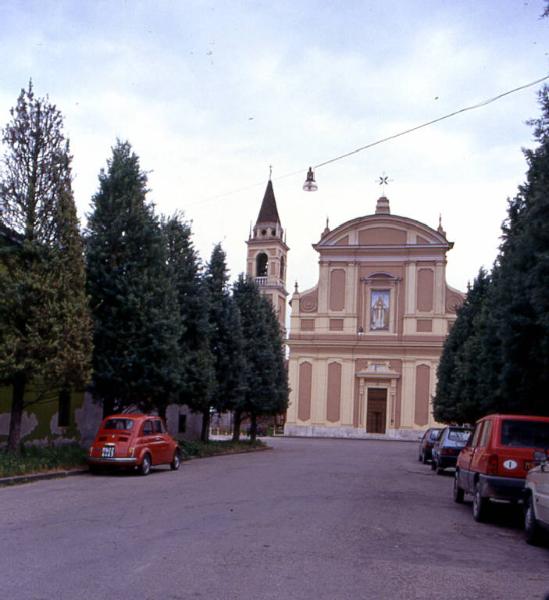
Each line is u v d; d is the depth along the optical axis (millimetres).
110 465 20281
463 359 33656
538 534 10984
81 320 19594
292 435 63875
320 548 9625
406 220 63719
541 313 13828
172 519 11602
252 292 43156
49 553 8688
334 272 65188
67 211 19906
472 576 8477
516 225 17188
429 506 15453
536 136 13320
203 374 29797
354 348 63781
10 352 18359
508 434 13211
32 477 18062
